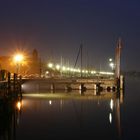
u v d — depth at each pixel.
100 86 106.88
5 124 45.91
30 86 105.81
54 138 38.12
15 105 61.44
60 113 56.25
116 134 40.50
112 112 58.41
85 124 46.69
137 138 38.66
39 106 64.69
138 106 67.75
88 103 71.50
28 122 47.75
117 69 112.44
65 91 102.44
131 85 179.12
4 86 47.84
